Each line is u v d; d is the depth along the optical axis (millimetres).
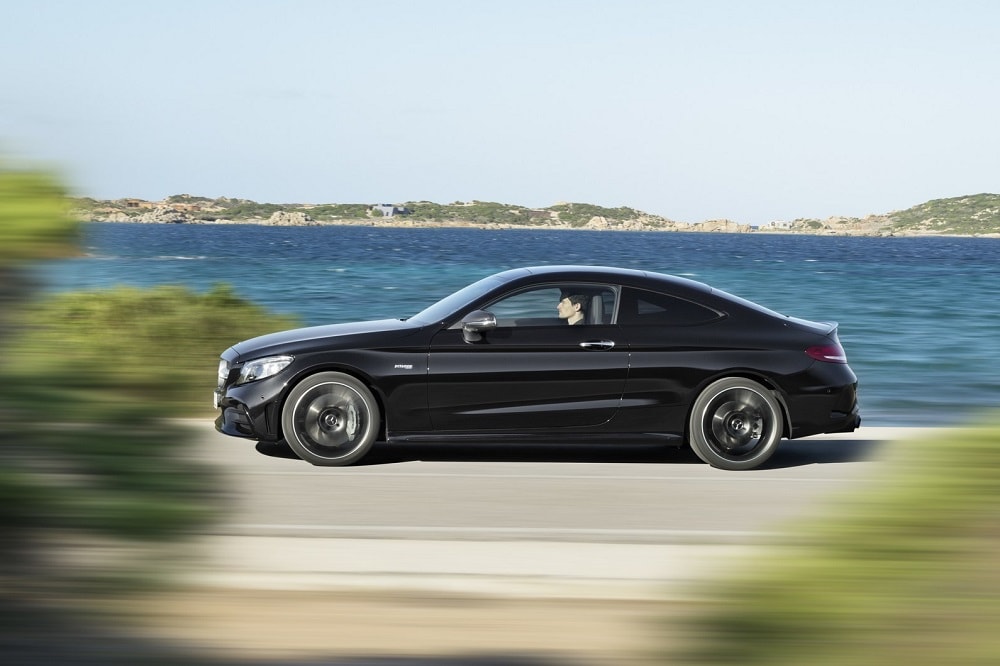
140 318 17562
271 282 53906
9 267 3365
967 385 21562
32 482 3311
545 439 11258
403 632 5660
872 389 21000
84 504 3332
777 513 9195
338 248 132250
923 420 17297
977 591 3838
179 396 3535
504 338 11195
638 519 8914
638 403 11227
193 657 4660
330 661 5102
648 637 5598
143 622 4453
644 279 11594
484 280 12125
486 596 6434
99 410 3398
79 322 17156
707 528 8602
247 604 6102
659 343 11258
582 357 11180
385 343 11141
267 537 7949
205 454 3588
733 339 11336
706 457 11297
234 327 18047
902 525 3980
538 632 5703
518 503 9484
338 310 37719
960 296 50906
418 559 7328
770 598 3809
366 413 11117
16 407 3283
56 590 3510
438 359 11109
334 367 11062
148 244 134000
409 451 12234
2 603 3529
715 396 11234
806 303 45469
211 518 3523
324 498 9555
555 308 11375
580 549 7672
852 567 3881
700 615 3922
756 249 189000
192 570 3639
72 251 3461
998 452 4109
